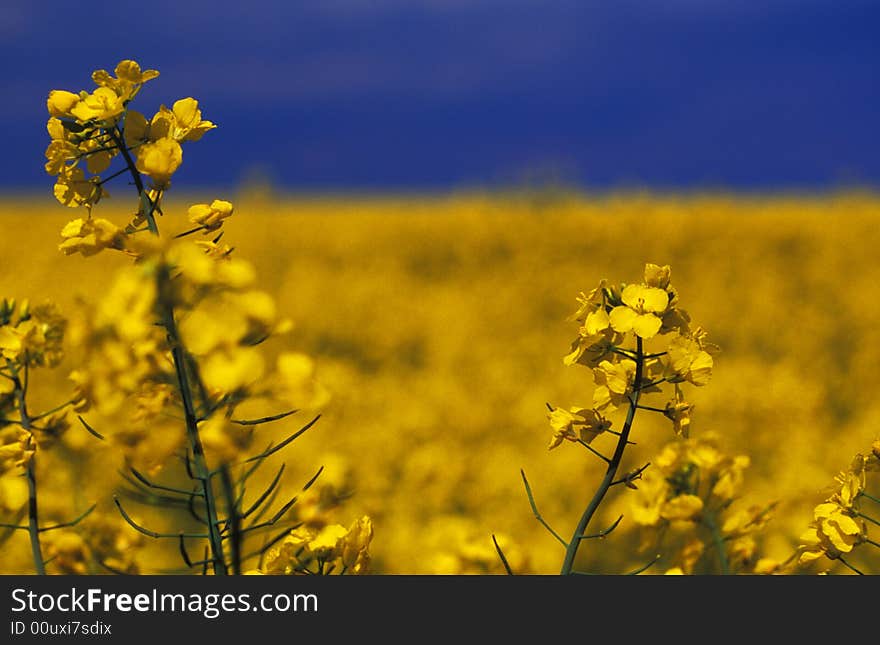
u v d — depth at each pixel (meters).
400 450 7.93
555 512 6.37
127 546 3.25
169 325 1.96
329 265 28.97
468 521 5.81
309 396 2.02
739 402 9.37
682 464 3.77
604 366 2.90
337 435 7.97
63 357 3.10
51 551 3.17
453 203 40.44
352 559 2.60
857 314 19.78
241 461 2.10
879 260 27.27
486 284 25.06
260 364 1.94
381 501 6.09
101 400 1.98
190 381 2.04
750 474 7.32
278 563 2.64
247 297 1.96
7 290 22.06
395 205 44.06
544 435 9.52
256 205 43.97
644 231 31.52
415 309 20.72
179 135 2.67
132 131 2.63
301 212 40.62
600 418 2.89
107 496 4.44
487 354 16.17
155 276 1.93
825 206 37.47
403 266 28.72
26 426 3.03
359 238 31.98
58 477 3.80
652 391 2.90
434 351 16.61
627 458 7.25
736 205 36.75
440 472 6.89
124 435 2.07
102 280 23.33
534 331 19.16
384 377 13.52
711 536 3.79
